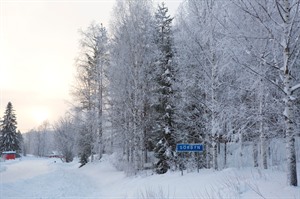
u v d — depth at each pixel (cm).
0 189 1254
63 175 2048
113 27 2095
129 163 2117
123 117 2075
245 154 2111
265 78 823
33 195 1252
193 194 917
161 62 2014
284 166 1366
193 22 1451
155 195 993
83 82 3219
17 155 7894
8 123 7981
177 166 1830
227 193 805
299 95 974
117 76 1972
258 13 833
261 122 1167
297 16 793
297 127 939
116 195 1262
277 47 876
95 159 3288
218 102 1301
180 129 1953
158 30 2147
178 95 1833
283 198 672
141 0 2028
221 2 1177
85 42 3222
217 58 1292
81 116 3234
